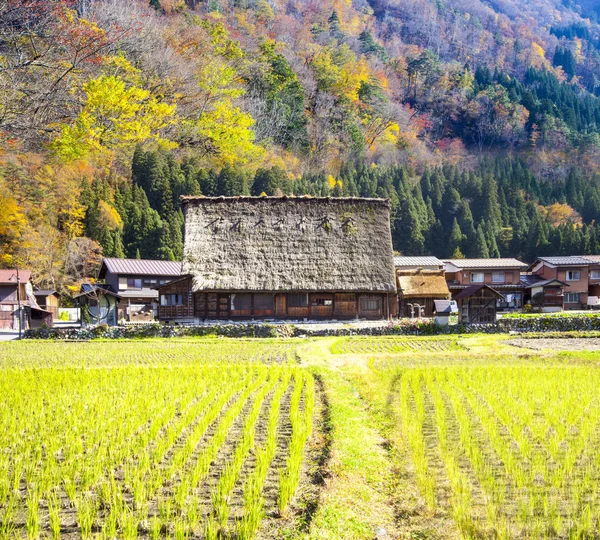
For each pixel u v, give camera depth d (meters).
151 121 60.16
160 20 77.44
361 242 36.56
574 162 110.06
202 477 8.20
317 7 127.81
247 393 13.80
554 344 25.84
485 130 119.56
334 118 94.88
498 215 77.94
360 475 8.56
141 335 29.55
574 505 7.29
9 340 28.92
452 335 29.89
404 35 148.88
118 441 9.54
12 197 47.31
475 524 6.83
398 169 84.69
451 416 11.62
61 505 7.36
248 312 34.75
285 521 6.93
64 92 38.34
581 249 68.62
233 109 72.38
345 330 29.98
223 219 36.56
